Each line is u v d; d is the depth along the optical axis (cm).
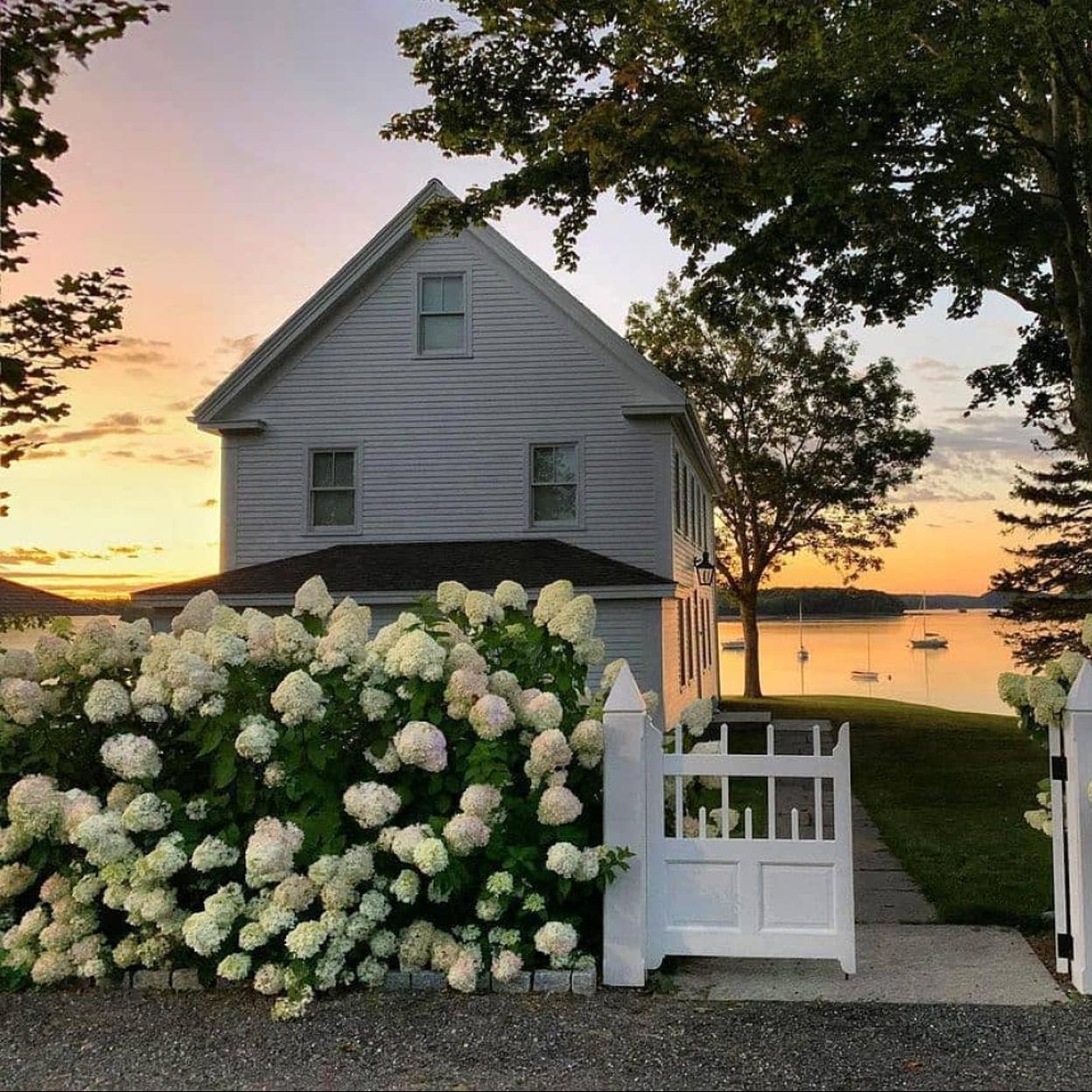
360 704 454
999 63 855
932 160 942
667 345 2752
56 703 488
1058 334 1471
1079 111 1087
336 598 1353
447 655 471
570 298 1552
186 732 470
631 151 853
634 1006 411
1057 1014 396
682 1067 346
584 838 443
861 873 657
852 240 1110
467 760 441
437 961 430
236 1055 358
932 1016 396
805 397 2675
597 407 1548
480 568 1421
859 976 446
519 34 959
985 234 966
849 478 2677
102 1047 366
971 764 1252
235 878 452
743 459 2698
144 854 440
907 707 2366
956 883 610
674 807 496
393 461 1579
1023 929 516
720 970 460
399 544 1558
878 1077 337
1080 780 429
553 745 439
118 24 522
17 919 470
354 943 425
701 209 952
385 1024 389
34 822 434
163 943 432
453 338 1588
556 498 1560
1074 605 2648
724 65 916
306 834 430
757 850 448
